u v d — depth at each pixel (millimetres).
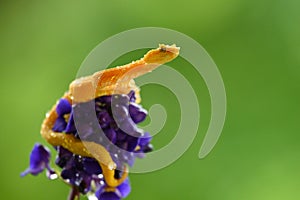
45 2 1573
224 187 1417
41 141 1507
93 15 1526
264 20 1471
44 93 1531
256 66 1467
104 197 868
